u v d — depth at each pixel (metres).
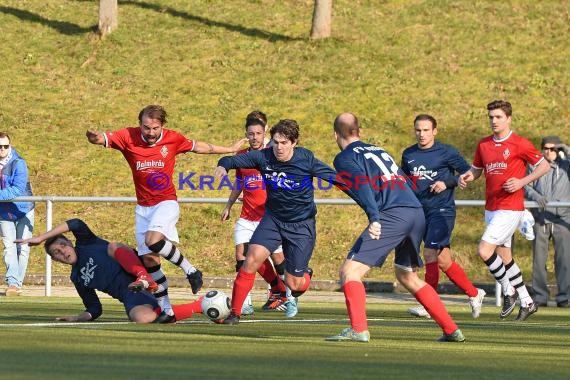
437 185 41.84
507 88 87.31
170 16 102.81
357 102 86.00
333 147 80.06
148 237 34.97
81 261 33.88
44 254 68.38
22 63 94.06
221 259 68.75
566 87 87.31
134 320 33.31
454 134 81.31
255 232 34.97
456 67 90.88
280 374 18.86
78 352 21.95
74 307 43.25
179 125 83.19
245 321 37.50
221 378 17.95
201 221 72.31
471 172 41.75
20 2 107.19
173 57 94.62
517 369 21.19
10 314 37.81
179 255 35.09
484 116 83.25
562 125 82.25
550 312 48.22
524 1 102.44
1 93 88.81
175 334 28.41
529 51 93.25
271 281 45.75
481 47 94.12
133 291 32.34
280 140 33.31
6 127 83.75
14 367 18.81
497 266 41.81
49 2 107.44
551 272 66.25
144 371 18.67
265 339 27.52
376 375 19.22
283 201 34.53
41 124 84.38
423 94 86.69
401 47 94.62
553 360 23.66
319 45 95.44
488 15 99.88
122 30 99.25
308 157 34.19
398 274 28.59
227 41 97.38
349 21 100.44
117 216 73.25
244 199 44.88
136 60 94.19
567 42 94.50
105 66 93.31
